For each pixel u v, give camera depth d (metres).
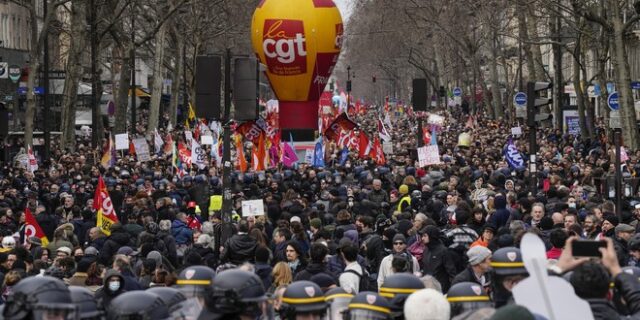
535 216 33.34
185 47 139.12
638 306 13.52
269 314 12.38
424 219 31.22
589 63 145.12
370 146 75.94
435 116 93.19
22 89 107.00
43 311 11.11
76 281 27.17
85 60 151.50
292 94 92.38
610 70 134.12
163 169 70.31
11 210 44.91
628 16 95.81
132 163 74.00
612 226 31.05
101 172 65.12
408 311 12.23
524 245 11.26
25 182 60.38
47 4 79.00
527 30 124.31
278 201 47.56
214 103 38.03
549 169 60.16
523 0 85.62
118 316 12.25
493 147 85.06
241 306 11.93
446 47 181.88
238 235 30.36
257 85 38.34
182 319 12.77
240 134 66.12
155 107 110.94
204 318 12.04
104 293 21.41
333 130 88.94
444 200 44.44
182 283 13.95
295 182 57.69
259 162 65.81
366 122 171.00
